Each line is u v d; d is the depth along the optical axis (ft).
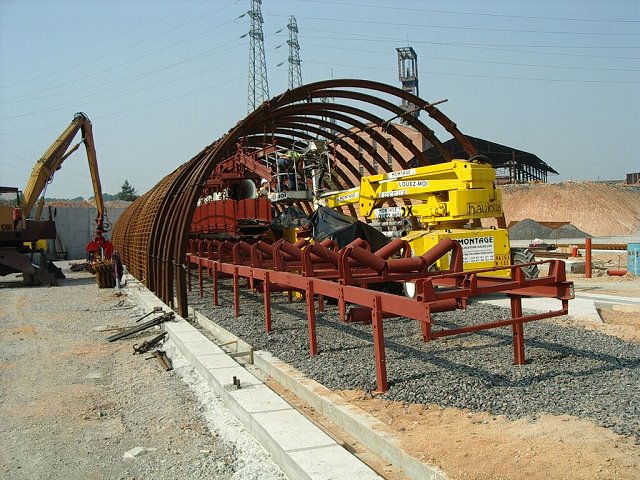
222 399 21.98
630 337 27.73
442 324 31.99
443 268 40.32
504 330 29.73
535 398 18.49
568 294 22.11
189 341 30.58
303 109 60.64
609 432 14.98
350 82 55.01
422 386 20.66
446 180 43.37
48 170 83.41
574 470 12.89
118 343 35.35
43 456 18.03
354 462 14.49
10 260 76.18
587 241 57.26
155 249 58.23
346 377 22.70
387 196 48.60
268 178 59.41
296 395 22.79
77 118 88.69
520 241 122.42
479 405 18.34
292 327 34.27
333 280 29.71
